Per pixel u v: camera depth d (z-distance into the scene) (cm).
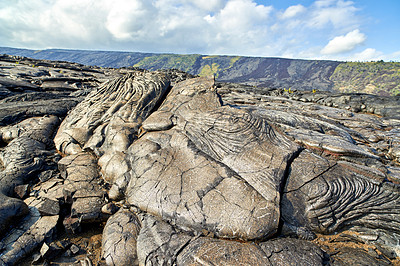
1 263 482
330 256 473
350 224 550
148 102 936
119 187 654
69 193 638
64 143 878
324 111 1262
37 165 773
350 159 676
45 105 1170
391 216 526
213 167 608
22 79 1944
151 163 656
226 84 2598
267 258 431
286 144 663
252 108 995
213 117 724
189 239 483
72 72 2795
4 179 685
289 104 1427
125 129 812
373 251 496
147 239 499
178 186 584
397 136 930
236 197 535
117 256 492
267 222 492
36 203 622
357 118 1161
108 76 2941
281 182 563
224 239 493
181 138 704
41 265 495
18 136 920
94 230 605
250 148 635
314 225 536
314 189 558
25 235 536
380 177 571
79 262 511
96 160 804
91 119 912
